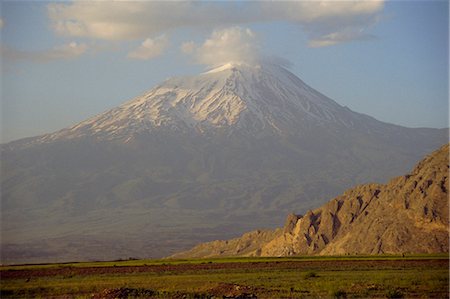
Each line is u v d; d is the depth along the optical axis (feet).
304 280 331.77
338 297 265.75
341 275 354.33
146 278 369.71
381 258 470.39
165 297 271.90
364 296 268.21
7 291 314.55
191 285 321.73
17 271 429.79
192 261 516.32
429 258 458.91
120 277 381.81
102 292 282.56
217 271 408.46
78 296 287.89
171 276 380.17
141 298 269.85
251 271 402.93
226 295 278.46
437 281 310.45
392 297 265.54
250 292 281.13
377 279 325.01
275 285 310.24
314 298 264.52
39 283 353.51
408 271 367.86
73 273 414.21
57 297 292.40
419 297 265.34
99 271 422.41
